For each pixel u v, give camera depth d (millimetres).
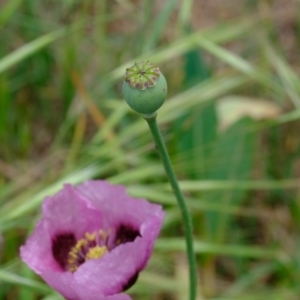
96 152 887
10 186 962
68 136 1099
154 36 991
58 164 1036
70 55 1078
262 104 1071
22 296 750
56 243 559
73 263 559
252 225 1021
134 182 949
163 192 878
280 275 902
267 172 1058
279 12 1373
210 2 1402
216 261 973
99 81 1105
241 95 1188
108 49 1217
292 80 990
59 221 557
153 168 859
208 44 949
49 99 1174
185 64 1013
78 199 556
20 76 1157
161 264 867
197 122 941
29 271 747
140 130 917
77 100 1089
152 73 472
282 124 1118
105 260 515
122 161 913
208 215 907
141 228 524
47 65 1159
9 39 1172
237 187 846
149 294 887
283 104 1137
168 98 1135
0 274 671
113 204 559
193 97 946
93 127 1177
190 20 1299
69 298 526
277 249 919
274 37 1186
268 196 1049
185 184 833
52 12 1235
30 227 794
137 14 1224
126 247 515
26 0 1131
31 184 1005
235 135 943
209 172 930
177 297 867
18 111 1133
